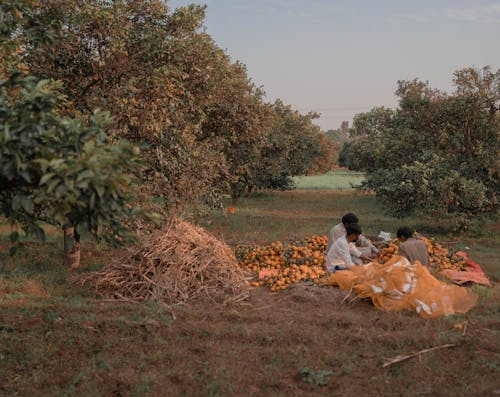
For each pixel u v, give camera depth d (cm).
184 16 1048
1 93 391
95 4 965
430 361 552
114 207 381
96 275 877
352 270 859
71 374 518
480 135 1683
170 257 848
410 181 1541
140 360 556
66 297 817
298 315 723
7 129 348
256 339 621
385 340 613
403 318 702
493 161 1556
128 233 417
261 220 2088
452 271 990
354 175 8375
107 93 1006
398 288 755
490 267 1110
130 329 647
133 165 385
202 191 1234
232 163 1920
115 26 940
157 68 992
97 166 350
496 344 594
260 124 1873
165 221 976
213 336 630
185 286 819
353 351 585
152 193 1057
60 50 963
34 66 966
